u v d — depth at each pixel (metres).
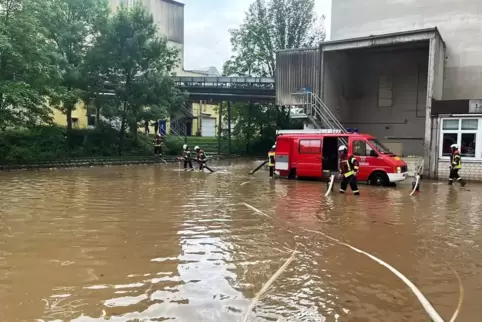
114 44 25.89
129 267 5.09
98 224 7.54
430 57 18.39
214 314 3.77
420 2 22.28
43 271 4.91
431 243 6.51
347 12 24.58
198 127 54.78
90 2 25.61
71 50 25.52
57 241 6.29
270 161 17.91
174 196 11.40
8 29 18.02
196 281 4.64
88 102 26.11
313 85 22.22
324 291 4.39
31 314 3.71
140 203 10.05
